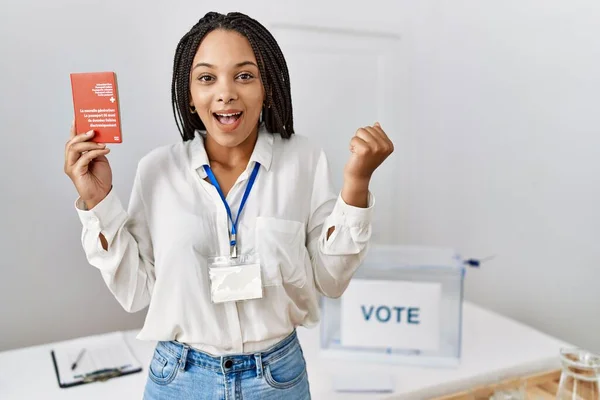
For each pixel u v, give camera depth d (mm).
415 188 2262
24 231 1667
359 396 1385
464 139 2283
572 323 2039
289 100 949
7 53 1583
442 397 1394
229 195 898
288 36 1949
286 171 922
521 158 2135
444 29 2217
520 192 2152
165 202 886
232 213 894
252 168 909
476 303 2344
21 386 1404
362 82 2117
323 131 2070
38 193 1670
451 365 1543
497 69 2164
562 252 2047
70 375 1451
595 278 1949
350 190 837
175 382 889
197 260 857
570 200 2002
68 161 806
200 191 901
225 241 875
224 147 915
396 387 1432
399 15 2137
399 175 2230
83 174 792
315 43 2004
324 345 1620
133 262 863
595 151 1903
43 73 1631
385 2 2105
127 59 1719
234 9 1842
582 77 1927
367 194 861
